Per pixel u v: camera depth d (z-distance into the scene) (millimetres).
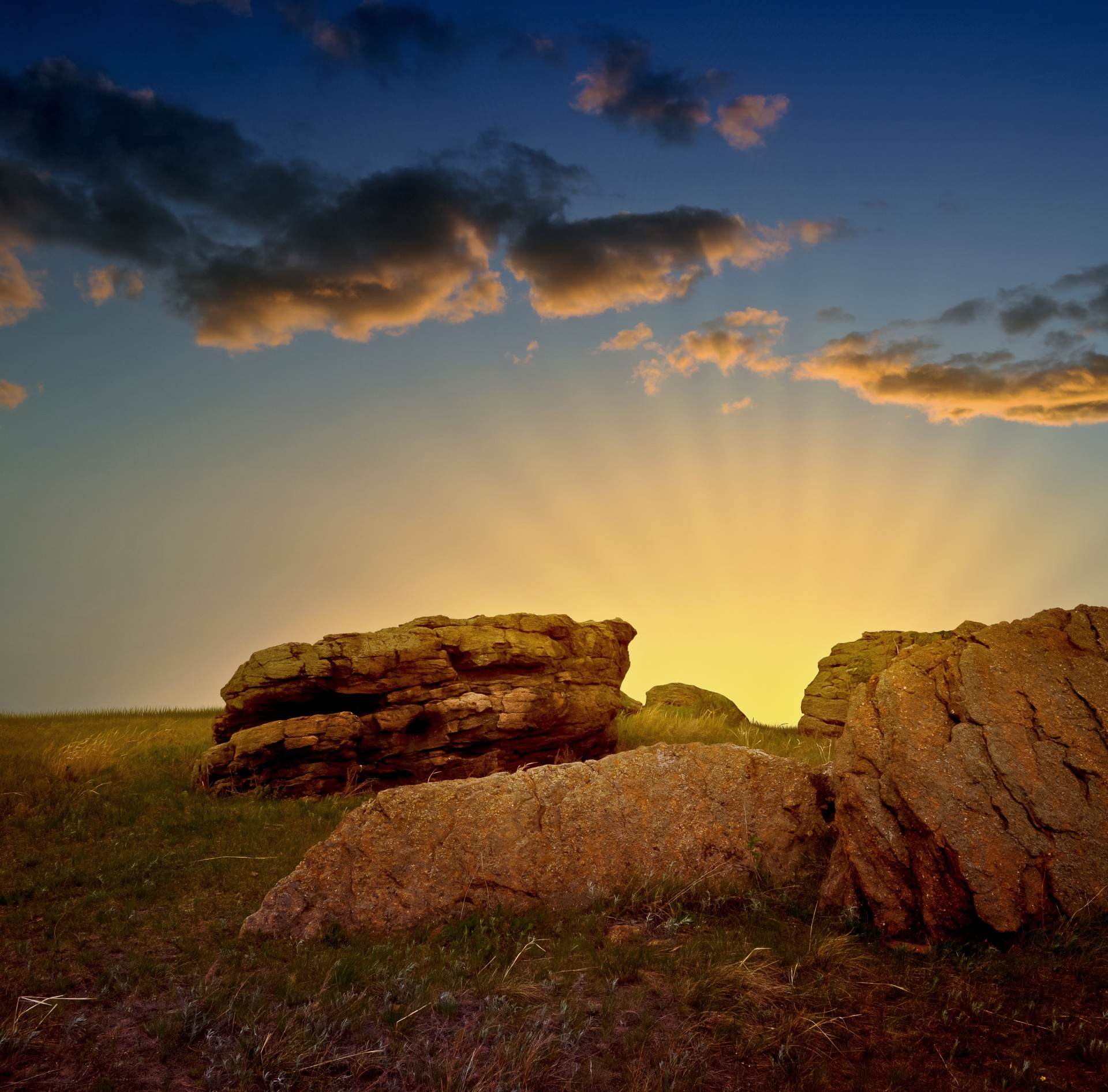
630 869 8586
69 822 11305
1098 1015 5688
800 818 8984
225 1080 5066
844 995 6133
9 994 6207
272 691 14703
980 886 6922
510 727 15227
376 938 7605
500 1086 4895
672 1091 4883
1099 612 9094
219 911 8305
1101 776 7574
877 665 20703
